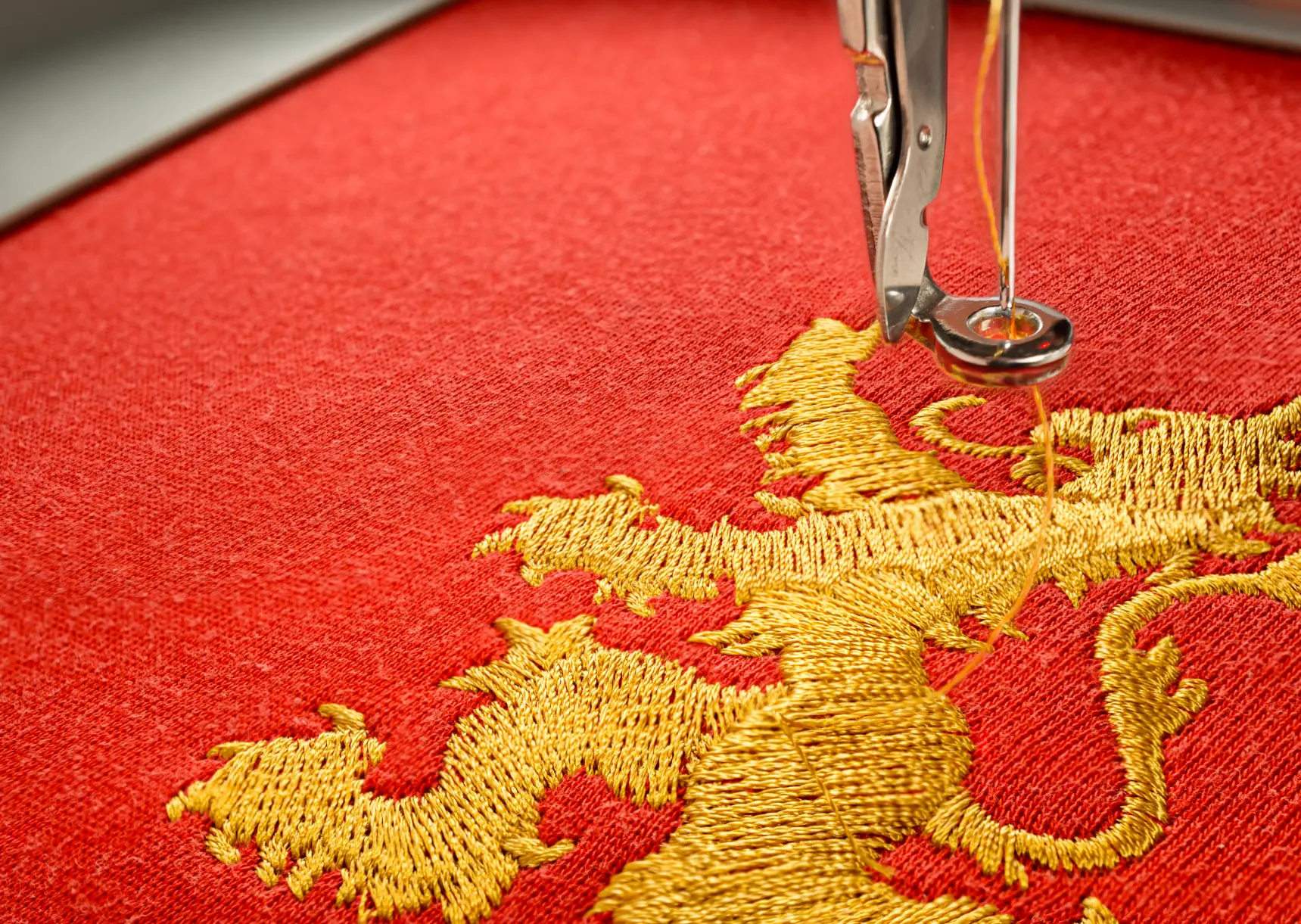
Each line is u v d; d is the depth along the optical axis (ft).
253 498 2.88
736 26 4.96
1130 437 2.68
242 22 5.68
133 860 2.18
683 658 2.38
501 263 3.61
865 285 3.30
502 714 2.32
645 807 2.15
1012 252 1.93
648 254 3.57
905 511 2.59
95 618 2.64
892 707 2.24
